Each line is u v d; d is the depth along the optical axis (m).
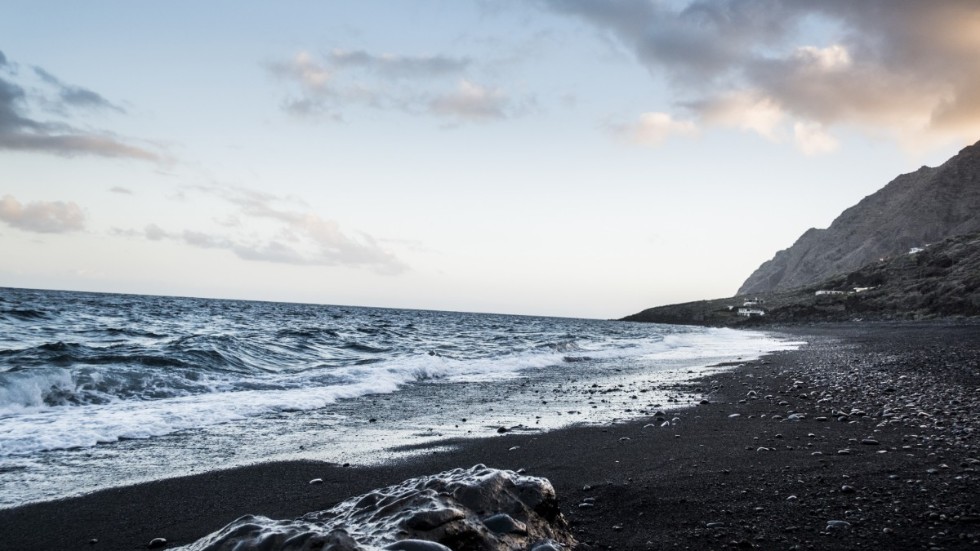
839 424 8.03
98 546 3.96
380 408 9.81
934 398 10.10
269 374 13.74
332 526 3.34
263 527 2.82
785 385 13.16
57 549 3.90
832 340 37.34
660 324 121.19
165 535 4.16
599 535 3.92
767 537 3.80
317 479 5.52
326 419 8.69
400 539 2.98
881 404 9.66
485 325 59.38
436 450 6.73
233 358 15.91
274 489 5.23
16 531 4.20
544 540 3.47
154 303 72.19
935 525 3.87
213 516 4.55
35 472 5.62
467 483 3.70
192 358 14.82
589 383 14.11
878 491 4.66
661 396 11.64
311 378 12.66
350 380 12.81
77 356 13.90
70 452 6.39
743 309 106.62
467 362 18.16
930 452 5.99
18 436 6.80
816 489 4.79
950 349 22.62
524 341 31.58
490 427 8.25
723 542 3.74
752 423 8.34
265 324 37.38
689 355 25.22
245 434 7.54
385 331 35.66
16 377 8.53
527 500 3.71
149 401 9.34
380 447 6.89
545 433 7.76
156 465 5.98
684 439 7.21
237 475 5.66
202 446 6.84
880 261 102.31
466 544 3.16
